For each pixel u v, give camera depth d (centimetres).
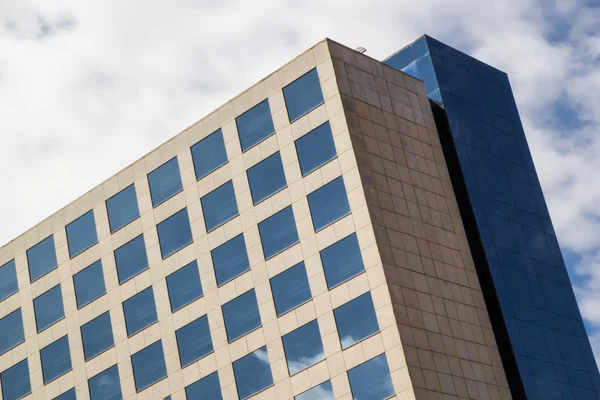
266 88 8519
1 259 9956
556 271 9238
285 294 8050
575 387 8775
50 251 9638
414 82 8825
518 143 9575
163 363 8625
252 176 8444
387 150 8219
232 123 8656
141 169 9162
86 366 9106
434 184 8444
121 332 8950
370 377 7512
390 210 7962
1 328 9800
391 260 7738
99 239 9306
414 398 7300
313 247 7988
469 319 8081
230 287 8362
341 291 7781
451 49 9494
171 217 8856
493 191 9062
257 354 8094
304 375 7812
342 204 7925
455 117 9125
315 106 8225
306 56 8356
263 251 8244
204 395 8319
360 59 8444
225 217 8525
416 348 7531
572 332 9038
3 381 9650
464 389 7719
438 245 8175
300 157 8212
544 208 9450
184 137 8938
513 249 8944
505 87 9819
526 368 8425
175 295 8688
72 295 9375
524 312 8712
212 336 8381
